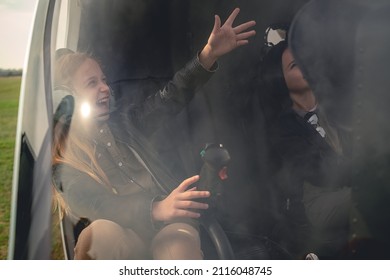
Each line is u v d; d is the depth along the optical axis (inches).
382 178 51.9
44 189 50.1
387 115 50.8
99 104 63.8
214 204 62.6
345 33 52.7
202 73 68.7
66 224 57.7
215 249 62.2
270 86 68.5
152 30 72.9
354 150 52.8
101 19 71.7
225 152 62.9
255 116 70.0
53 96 56.0
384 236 53.7
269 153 68.6
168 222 59.4
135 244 57.3
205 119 72.3
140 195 61.2
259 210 68.4
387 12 49.6
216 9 71.8
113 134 64.4
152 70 74.2
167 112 70.4
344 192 62.9
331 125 62.6
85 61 64.1
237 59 71.3
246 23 68.4
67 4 70.7
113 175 62.2
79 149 60.1
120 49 72.9
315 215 63.9
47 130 53.0
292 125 66.6
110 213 58.6
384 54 50.0
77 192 58.6
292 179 66.4
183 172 71.2
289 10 69.6
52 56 58.6
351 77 53.1
